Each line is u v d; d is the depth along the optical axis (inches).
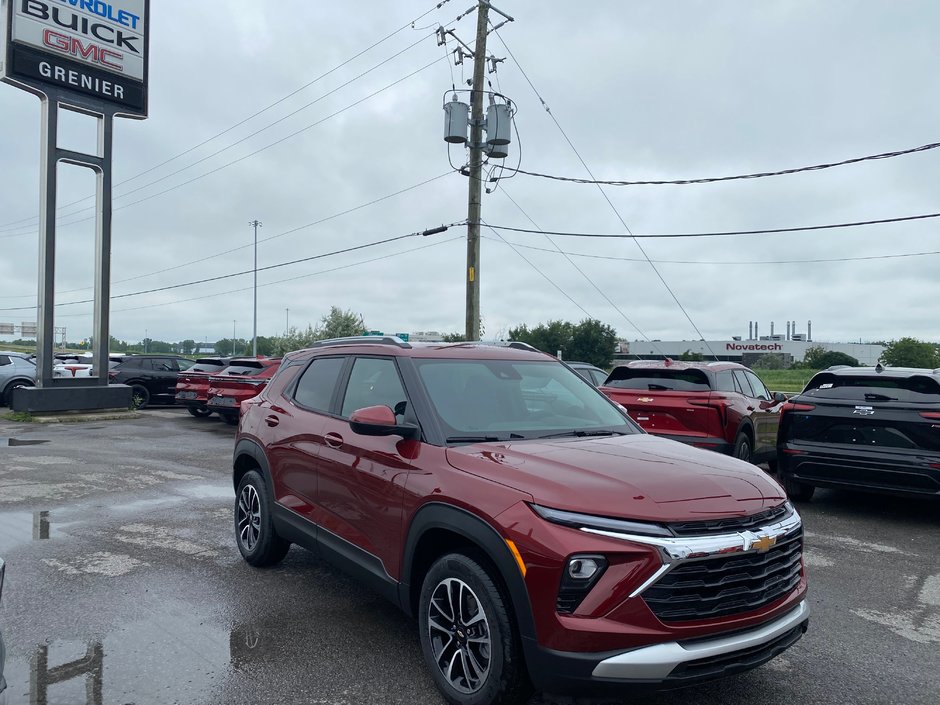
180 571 218.8
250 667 153.9
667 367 385.1
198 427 638.5
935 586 217.8
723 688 148.5
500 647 125.5
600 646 115.7
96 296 746.2
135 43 769.6
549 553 118.6
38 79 695.1
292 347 1967.3
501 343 213.8
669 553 117.2
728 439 360.8
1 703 135.5
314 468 187.5
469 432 158.1
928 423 283.1
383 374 180.7
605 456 144.5
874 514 316.5
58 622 177.0
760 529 127.3
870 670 158.1
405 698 141.6
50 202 710.5
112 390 737.6
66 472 392.5
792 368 3245.6
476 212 745.6
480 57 743.1
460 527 134.1
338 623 178.9
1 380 810.2
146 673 150.1
